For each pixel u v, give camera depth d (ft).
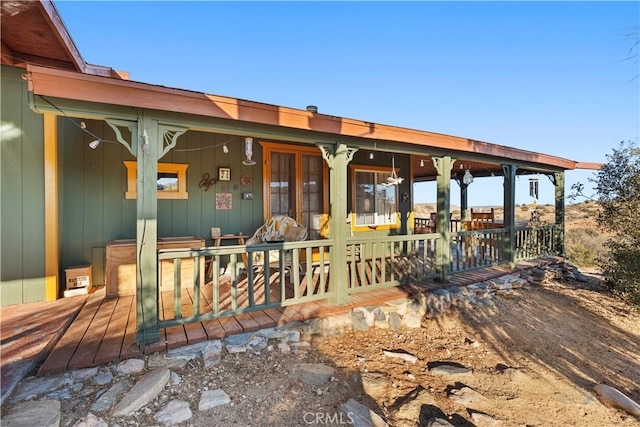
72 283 12.76
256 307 10.46
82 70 12.38
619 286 18.71
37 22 8.45
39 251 11.87
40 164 11.89
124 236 14.32
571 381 10.55
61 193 13.00
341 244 12.02
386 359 10.47
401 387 9.16
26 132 11.70
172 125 8.86
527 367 11.18
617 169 21.03
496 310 15.69
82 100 7.51
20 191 11.64
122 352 8.03
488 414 8.39
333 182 12.03
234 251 10.02
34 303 11.69
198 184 15.76
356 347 10.90
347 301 12.10
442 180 15.78
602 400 9.63
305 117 10.75
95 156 13.88
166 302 11.91
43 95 7.17
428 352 11.43
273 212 17.67
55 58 10.61
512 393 9.53
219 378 8.20
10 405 6.35
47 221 11.96
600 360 12.27
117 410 6.59
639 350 13.41
